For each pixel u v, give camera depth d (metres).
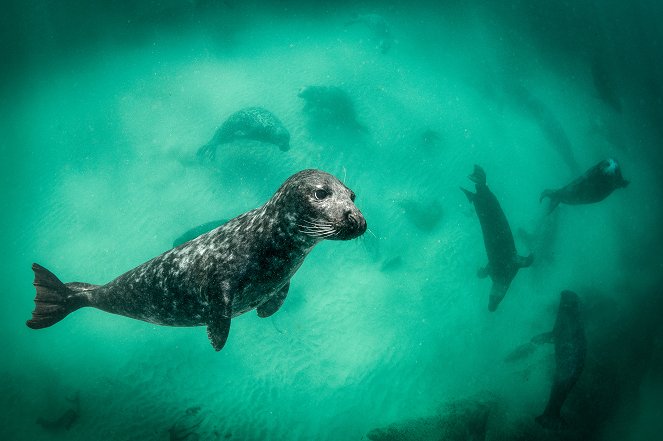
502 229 10.17
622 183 10.48
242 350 11.27
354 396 10.05
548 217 14.12
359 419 9.56
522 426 8.85
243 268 3.83
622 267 14.32
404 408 9.72
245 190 15.11
